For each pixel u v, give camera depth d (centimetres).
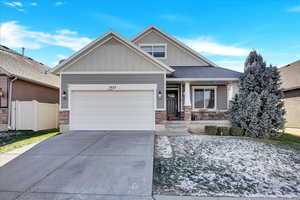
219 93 1370
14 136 936
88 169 493
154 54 1439
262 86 1052
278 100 1005
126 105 1066
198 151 689
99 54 1066
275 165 546
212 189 396
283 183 428
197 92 1374
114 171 480
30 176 450
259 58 1109
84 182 418
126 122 1062
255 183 426
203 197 362
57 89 1697
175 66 1423
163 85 1064
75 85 1059
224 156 629
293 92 1575
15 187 394
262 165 545
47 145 737
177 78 1134
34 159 571
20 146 725
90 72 1061
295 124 1549
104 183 414
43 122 1198
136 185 406
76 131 1041
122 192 376
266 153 672
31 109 1147
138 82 1063
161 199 354
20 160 563
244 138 950
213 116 1319
